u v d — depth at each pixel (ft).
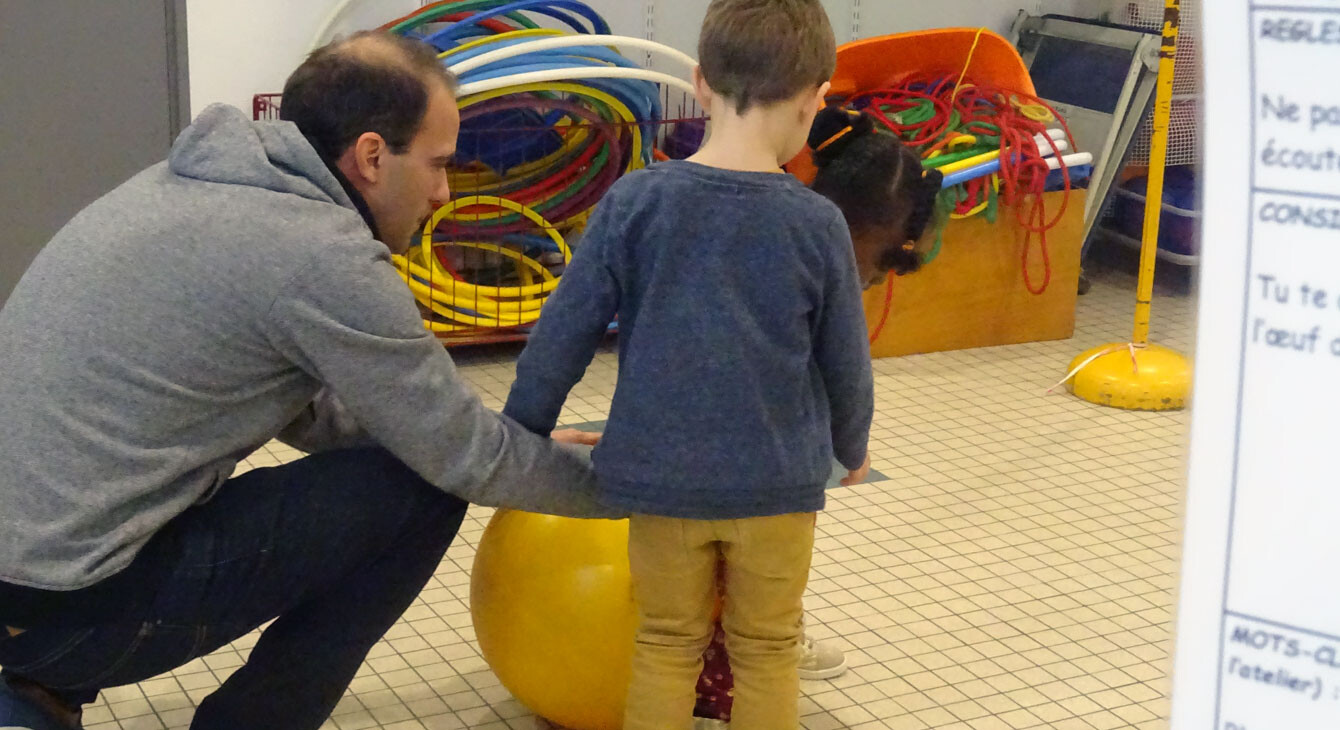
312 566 4.49
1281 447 1.71
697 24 12.23
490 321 10.32
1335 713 1.73
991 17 13.69
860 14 12.94
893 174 5.53
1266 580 1.75
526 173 10.88
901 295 10.95
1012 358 11.14
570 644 5.01
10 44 9.70
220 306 4.07
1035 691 5.83
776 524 4.51
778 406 4.41
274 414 4.36
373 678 5.85
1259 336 1.70
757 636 4.72
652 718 4.68
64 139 10.02
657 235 4.38
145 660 4.30
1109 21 13.78
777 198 4.37
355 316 4.12
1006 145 10.90
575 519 5.17
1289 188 1.65
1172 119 12.48
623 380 4.48
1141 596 6.84
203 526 4.30
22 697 4.49
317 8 10.42
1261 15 1.63
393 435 4.30
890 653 6.17
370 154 4.47
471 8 10.45
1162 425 9.61
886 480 8.38
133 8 9.82
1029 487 8.34
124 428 4.03
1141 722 5.57
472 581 5.41
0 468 3.97
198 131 4.34
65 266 4.13
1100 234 14.19
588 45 9.66
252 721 4.62
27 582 3.92
